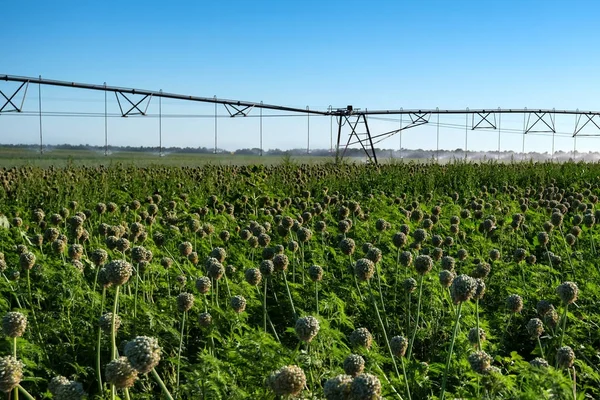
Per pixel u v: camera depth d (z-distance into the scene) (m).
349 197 17.64
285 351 4.24
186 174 20.06
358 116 43.34
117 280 4.12
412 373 4.73
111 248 7.11
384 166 25.34
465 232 10.99
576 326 6.04
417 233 7.91
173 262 7.80
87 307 5.93
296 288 7.23
